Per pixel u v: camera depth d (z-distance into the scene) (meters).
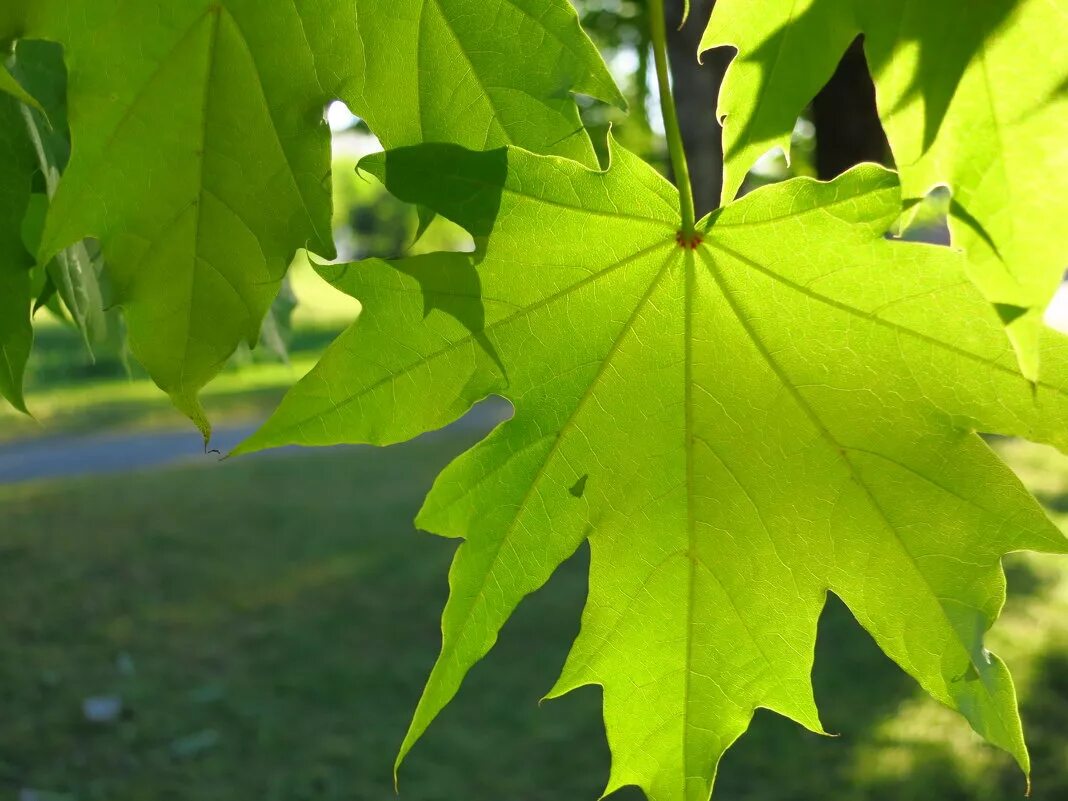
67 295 0.31
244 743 1.07
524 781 0.99
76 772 1.02
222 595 1.46
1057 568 1.39
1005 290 0.19
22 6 0.21
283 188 0.22
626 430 0.24
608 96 0.21
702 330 0.23
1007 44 0.19
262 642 1.30
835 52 0.21
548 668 1.20
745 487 0.24
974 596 0.23
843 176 0.22
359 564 1.56
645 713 0.25
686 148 0.48
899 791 0.91
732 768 0.97
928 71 0.20
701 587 0.25
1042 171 0.19
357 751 1.05
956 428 0.22
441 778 1.00
